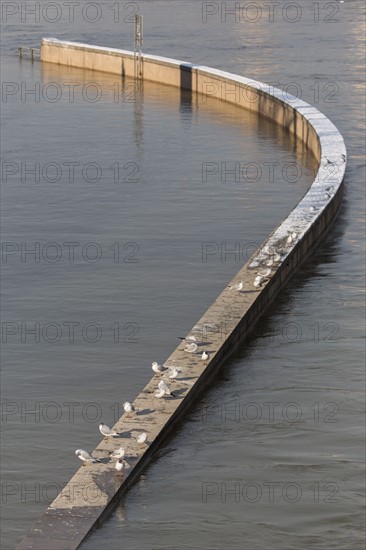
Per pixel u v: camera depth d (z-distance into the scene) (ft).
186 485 104.63
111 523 96.48
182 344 130.93
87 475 100.83
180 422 116.88
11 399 130.62
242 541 96.48
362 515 101.55
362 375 132.87
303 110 273.95
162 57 372.17
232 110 317.22
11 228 202.28
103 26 504.84
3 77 384.47
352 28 473.26
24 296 165.48
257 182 232.94
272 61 392.88
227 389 127.03
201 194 223.71
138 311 159.02
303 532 98.53
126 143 273.13
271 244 167.02
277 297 158.61
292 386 129.18
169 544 94.79
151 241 192.44
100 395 132.26
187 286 169.07
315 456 112.47
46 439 120.78
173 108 319.88
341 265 173.06
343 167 213.25
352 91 330.54
